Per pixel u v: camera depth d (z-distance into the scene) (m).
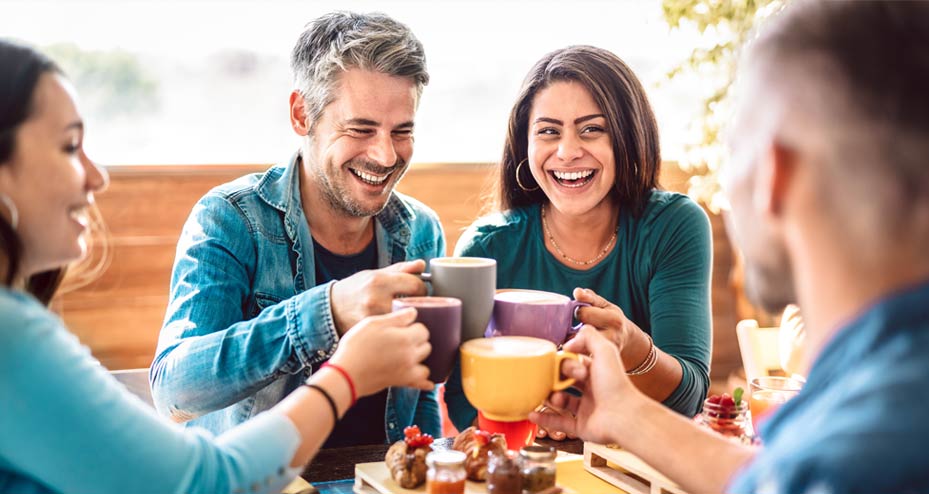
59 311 3.22
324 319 1.27
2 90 0.84
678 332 1.67
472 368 1.05
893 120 0.62
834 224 0.65
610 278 1.77
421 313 1.05
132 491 0.84
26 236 0.87
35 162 0.85
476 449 1.20
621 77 1.67
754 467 0.69
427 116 3.94
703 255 1.74
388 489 1.16
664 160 3.71
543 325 1.15
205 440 0.91
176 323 1.52
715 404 1.30
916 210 0.62
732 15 2.87
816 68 0.65
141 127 3.60
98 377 0.85
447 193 3.69
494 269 1.14
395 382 1.02
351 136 1.55
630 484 1.20
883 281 0.65
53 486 0.84
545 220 1.80
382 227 1.76
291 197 1.66
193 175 3.35
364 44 1.52
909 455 0.57
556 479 1.25
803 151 0.66
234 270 1.59
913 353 0.62
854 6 0.65
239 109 3.70
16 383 0.79
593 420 1.07
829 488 0.58
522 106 1.72
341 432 1.63
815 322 0.69
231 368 1.35
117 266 3.29
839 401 0.63
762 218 0.72
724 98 2.95
